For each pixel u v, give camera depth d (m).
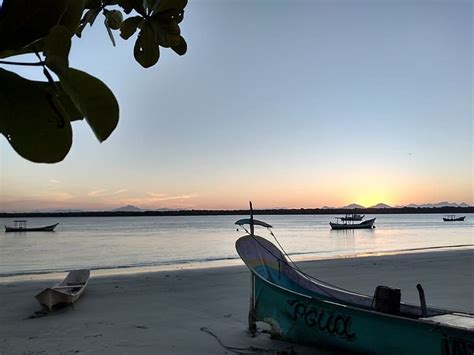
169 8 1.18
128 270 21.09
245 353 7.24
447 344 5.40
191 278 16.14
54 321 9.49
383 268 18.94
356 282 15.15
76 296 11.66
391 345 5.96
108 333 8.54
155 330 8.73
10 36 0.76
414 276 16.34
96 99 0.74
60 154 0.83
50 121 0.81
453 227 86.00
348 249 34.56
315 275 16.94
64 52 0.69
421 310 6.71
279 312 7.58
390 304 6.82
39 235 58.84
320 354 6.86
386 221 135.62
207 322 9.34
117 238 51.53
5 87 0.79
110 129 0.75
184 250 34.34
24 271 21.97
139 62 1.24
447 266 19.52
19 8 0.75
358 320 6.37
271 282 8.33
